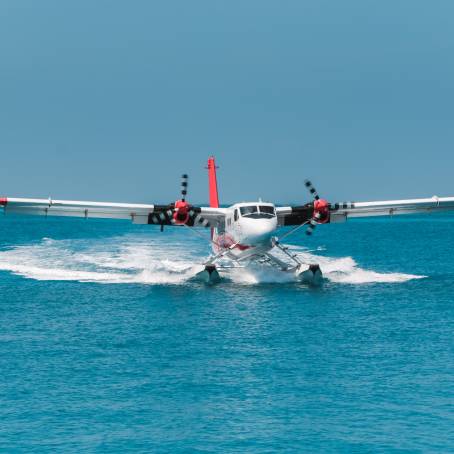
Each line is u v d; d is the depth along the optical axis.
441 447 47.53
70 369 65.50
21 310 96.62
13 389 59.62
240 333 80.88
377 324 85.50
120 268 147.38
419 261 173.25
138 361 68.50
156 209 121.12
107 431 50.62
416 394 57.88
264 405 55.88
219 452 47.22
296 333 80.62
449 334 79.44
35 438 49.31
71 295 109.44
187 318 90.06
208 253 181.38
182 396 57.94
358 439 49.12
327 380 61.97
